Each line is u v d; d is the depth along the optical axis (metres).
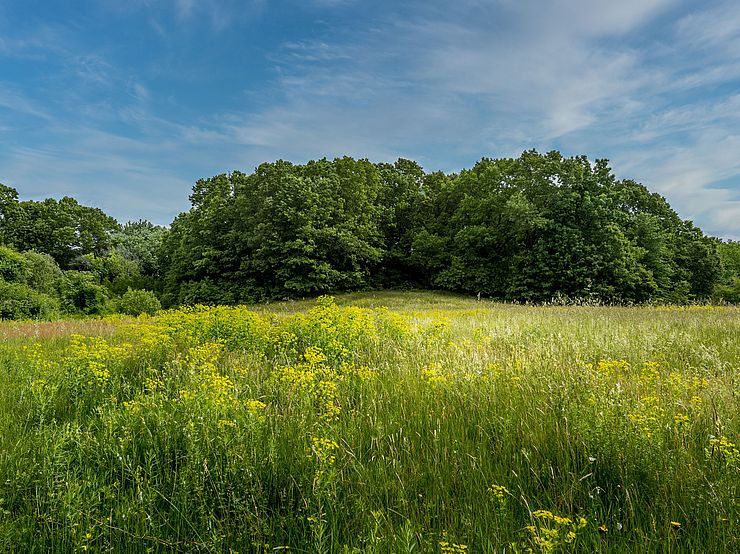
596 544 2.07
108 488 2.50
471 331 9.11
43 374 5.04
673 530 2.16
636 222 35.25
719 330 8.48
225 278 37.06
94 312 28.58
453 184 41.06
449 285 35.72
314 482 2.44
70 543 2.18
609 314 13.64
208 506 2.47
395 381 4.75
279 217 33.47
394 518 2.37
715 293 36.25
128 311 29.67
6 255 26.81
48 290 27.98
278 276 33.81
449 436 3.27
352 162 39.28
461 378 4.55
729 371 4.80
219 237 37.03
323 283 33.72
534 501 2.46
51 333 11.16
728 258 46.66
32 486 2.70
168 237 46.81
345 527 2.27
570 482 2.57
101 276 48.78
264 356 6.41
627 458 2.70
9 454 3.07
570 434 3.04
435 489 2.57
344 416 3.69
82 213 55.28
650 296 30.89
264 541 2.22
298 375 4.38
